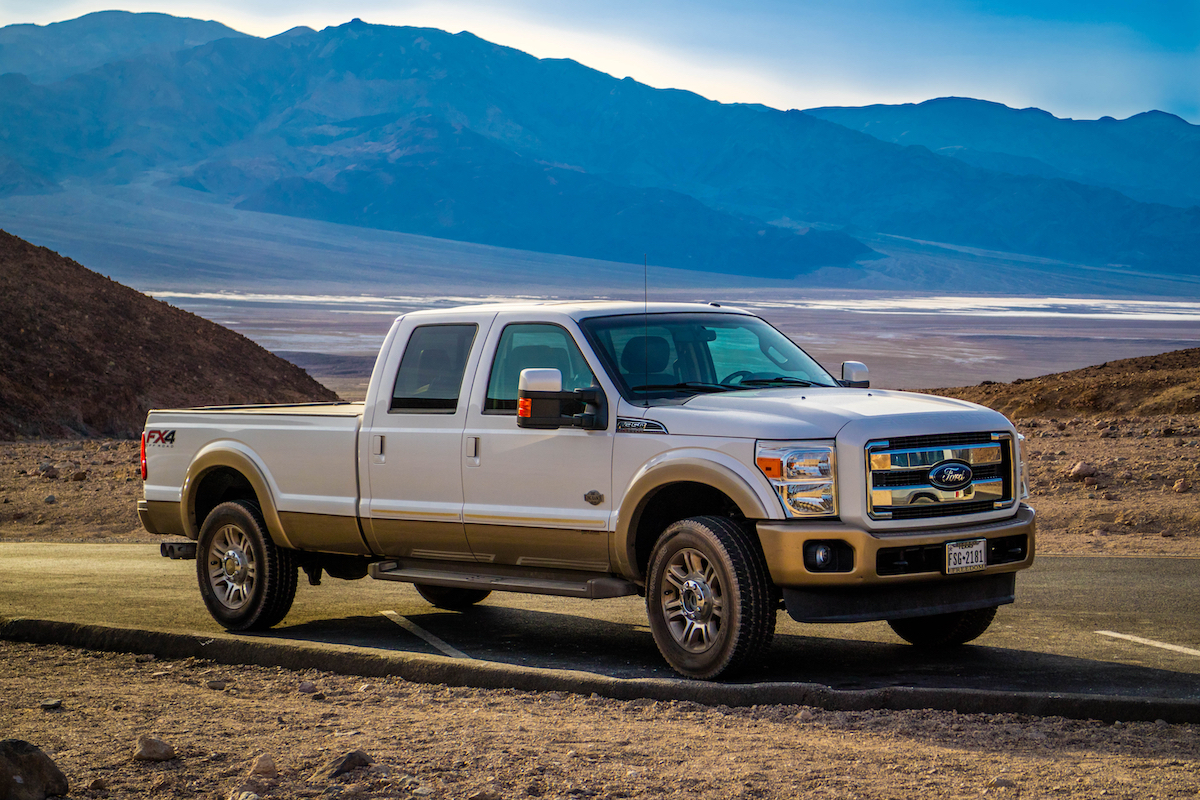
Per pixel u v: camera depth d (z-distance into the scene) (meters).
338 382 96.56
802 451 6.33
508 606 9.63
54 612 9.31
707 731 5.39
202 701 6.14
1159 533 13.07
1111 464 16.59
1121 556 11.45
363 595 10.28
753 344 7.83
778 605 6.61
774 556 6.28
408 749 5.03
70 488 19.50
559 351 7.36
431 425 7.72
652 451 6.75
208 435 9.00
